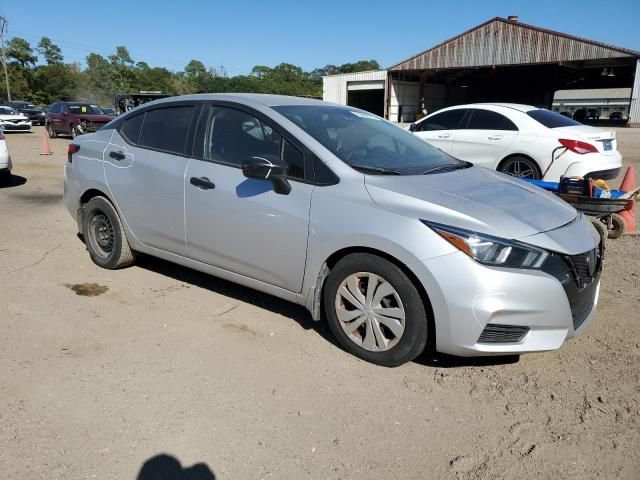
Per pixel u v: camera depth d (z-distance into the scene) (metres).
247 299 4.29
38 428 2.66
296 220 3.39
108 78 92.75
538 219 3.17
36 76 83.00
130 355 3.38
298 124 3.63
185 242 4.10
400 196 3.15
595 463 2.50
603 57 30.30
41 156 15.01
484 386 3.11
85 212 4.92
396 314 3.13
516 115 8.60
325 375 3.19
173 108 4.29
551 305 2.92
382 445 2.60
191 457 2.48
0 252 5.44
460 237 2.89
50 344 3.50
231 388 3.04
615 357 3.44
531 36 32.19
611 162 8.09
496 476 2.41
